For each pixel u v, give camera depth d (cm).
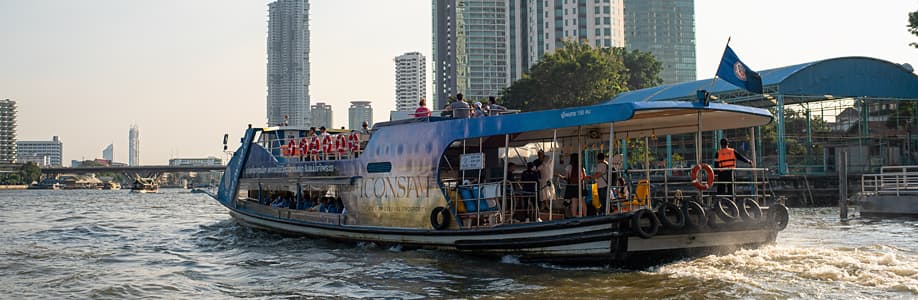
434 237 1720
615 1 13250
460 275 1491
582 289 1315
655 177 4275
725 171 1620
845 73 4847
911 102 5003
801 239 2133
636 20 18562
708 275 1383
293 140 2256
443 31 17150
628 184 1617
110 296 1386
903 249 1830
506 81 16100
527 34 14112
